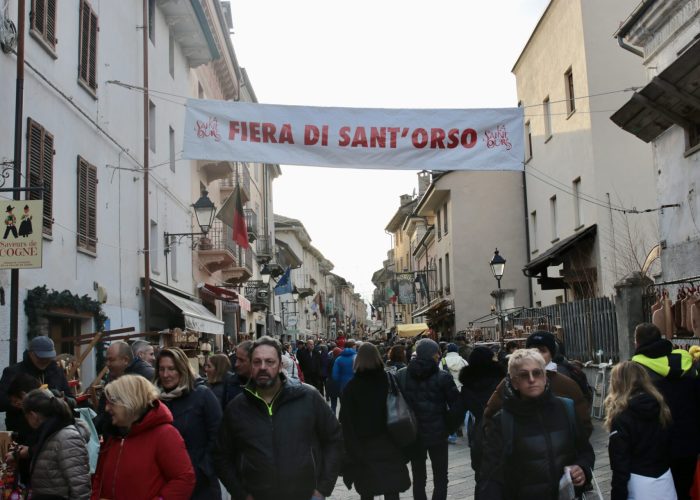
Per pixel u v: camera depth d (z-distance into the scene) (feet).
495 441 15.96
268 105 37.27
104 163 51.75
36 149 39.27
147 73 59.88
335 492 33.71
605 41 75.66
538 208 98.73
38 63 40.37
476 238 114.42
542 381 15.70
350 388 23.36
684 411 19.95
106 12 53.21
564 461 15.55
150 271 62.59
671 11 50.78
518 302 112.27
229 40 99.86
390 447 23.12
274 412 17.24
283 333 186.50
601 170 74.28
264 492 16.75
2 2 35.50
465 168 37.76
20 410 22.57
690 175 47.65
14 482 20.59
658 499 17.26
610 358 51.90
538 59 92.84
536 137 95.35
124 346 25.72
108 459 15.72
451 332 122.93
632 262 67.92
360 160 37.50
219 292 84.89
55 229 41.88
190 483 15.55
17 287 33.73
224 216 72.13
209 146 36.73
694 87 41.73
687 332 37.99
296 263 220.02
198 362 60.08
